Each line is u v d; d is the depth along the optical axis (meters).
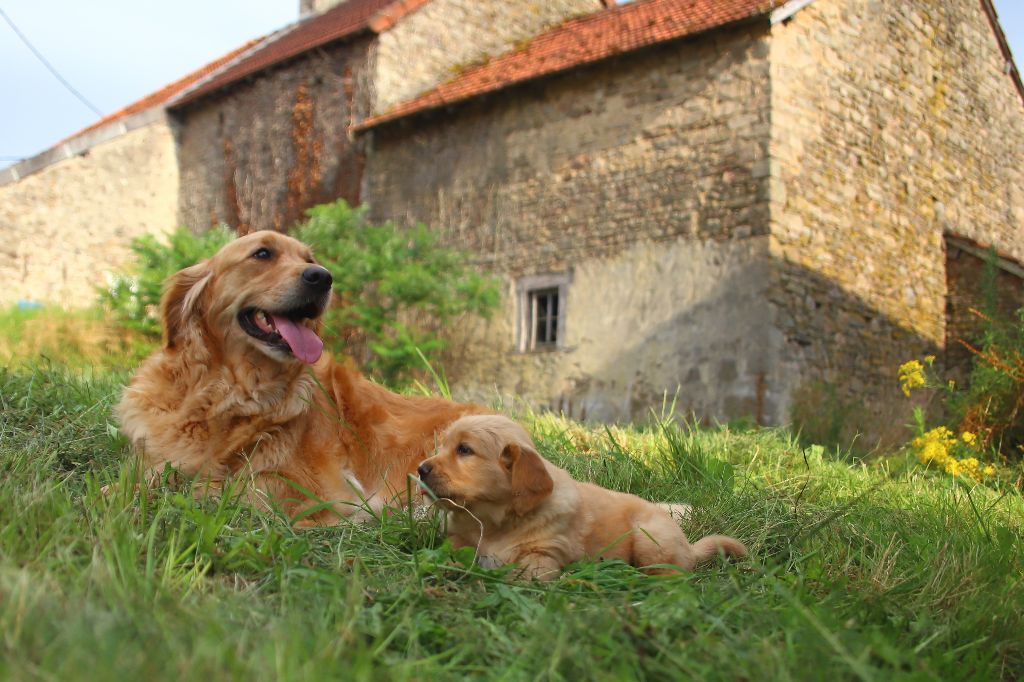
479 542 3.12
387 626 2.17
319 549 2.92
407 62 15.35
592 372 11.88
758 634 2.29
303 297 3.78
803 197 10.92
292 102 16.61
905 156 12.98
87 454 4.04
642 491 4.65
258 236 3.91
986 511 4.39
